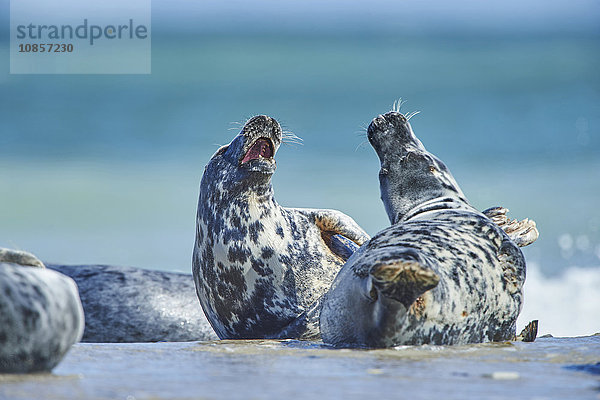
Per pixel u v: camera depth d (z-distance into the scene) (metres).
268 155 28.72
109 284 34.69
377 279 17.98
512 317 22.39
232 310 28.02
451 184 27.02
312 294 27.84
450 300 20.72
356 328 20.95
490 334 22.05
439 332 20.72
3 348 15.05
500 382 15.84
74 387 14.71
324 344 22.27
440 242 22.06
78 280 34.94
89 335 33.50
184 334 33.94
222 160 28.45
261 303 27.67
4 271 15.27
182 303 34.34
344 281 21.73
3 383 14.76
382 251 21.03
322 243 29.06
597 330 35.62
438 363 18.08
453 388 15.23
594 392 14.98
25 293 15.20
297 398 14.20
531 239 26.17
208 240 28.12
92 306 33.84
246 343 22.91
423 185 26.88
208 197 28.31
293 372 16.81
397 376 16.39
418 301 20.06
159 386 15.04
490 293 21.70
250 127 27.73
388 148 27.75
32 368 15.66
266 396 14.31
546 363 18.14
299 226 28.86
